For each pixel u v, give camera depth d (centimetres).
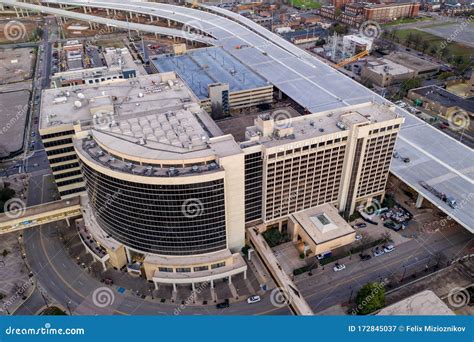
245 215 15538
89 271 15088
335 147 15175
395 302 13438
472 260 15000
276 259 14750
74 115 16312
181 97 17888
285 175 14912
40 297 14100
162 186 12550
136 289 14400
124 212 13675
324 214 15912
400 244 16112
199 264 14038
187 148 13625
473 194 16325
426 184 16825
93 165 13175
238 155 13150
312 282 14525
